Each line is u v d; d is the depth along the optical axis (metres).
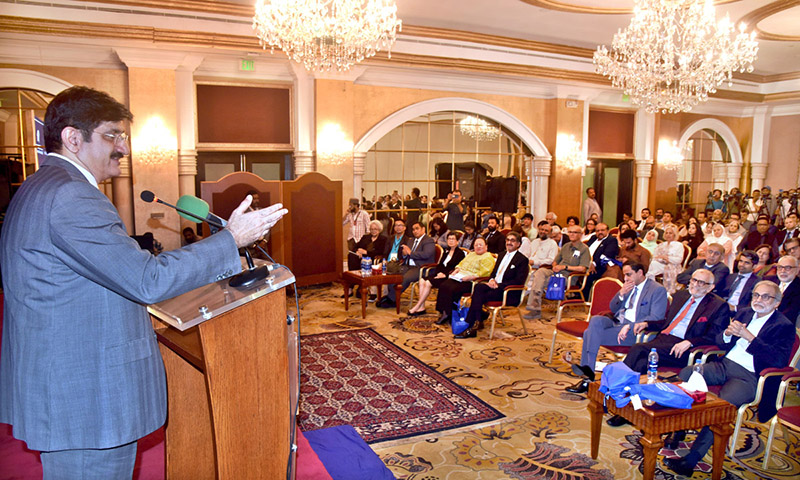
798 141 15.07
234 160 9.78
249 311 1.45
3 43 7.74
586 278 7.21
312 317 7.01
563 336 6.25
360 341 5.98
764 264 6.35
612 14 8.82
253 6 8.29
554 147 12.12
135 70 8.31
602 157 13.34
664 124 13.99
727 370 3.68
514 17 9.14
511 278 6.30
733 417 3.09
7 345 1.40
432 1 8.29
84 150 1.40
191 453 1.92
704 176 15.65
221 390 1.39
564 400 4.44
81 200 1.27
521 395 4.54
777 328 3.55
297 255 8.23
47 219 1.26
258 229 1.47
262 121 9.69
